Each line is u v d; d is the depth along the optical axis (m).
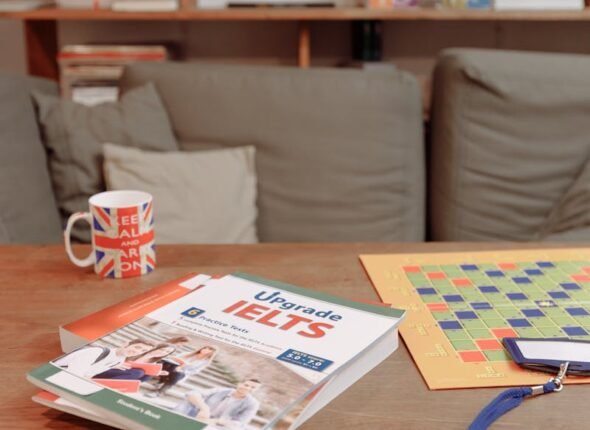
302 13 2.41
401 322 0.92
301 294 0.94
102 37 2.87
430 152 2.18
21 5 2.43
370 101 2.03
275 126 2.02
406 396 0.76
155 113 2.03
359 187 2.03
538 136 2.04
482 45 2.87
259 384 0.71
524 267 1.12
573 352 0.83
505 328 0.91
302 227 2.04
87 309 0.98
